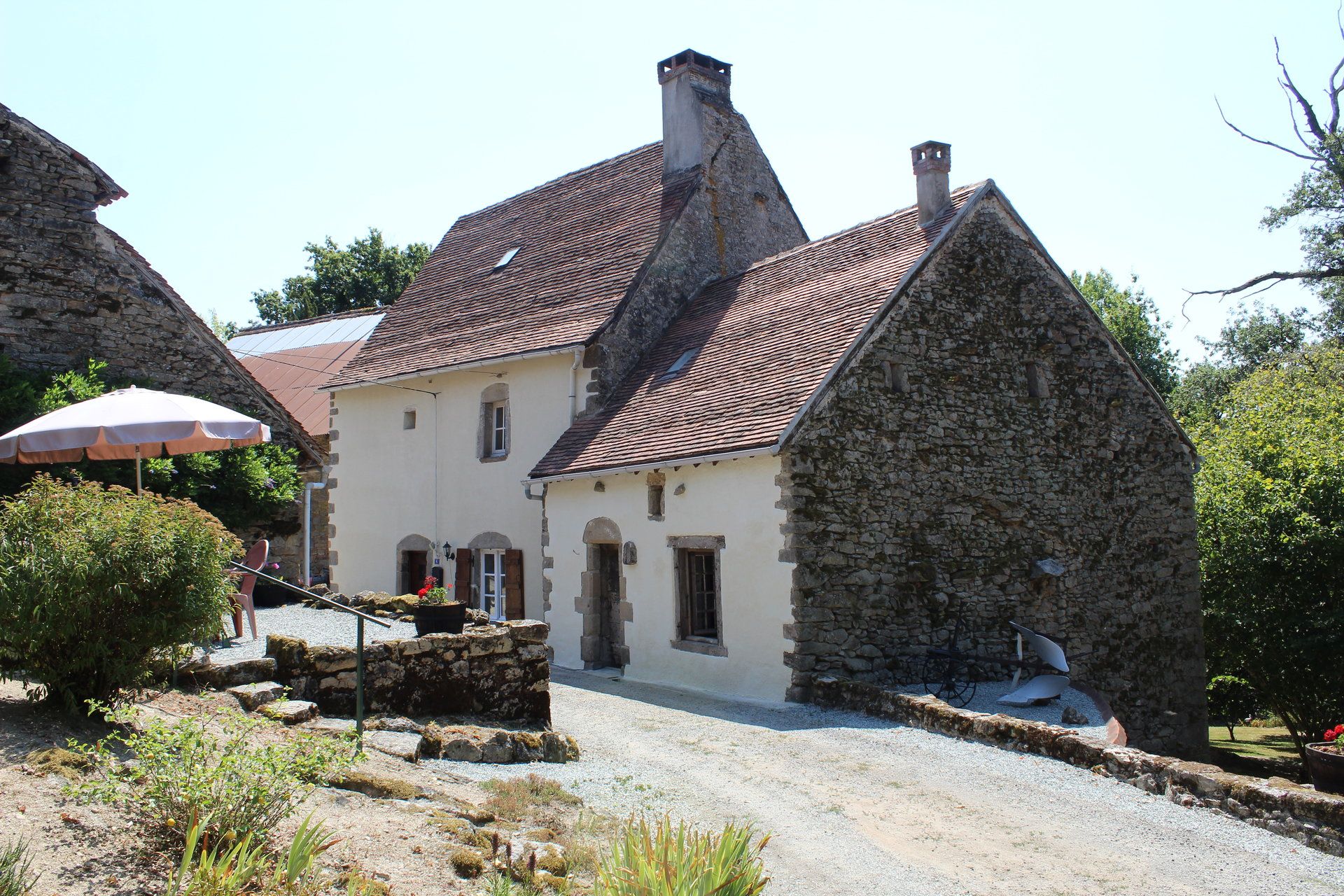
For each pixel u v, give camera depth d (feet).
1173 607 55.01
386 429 68.18
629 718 37.58
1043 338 52.11
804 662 39.91
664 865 14.58
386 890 15.55
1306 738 60.70
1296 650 56.85
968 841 23.38
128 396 32.04
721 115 65.36
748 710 38.68
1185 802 26.14
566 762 29.48
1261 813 24.62
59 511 20.54
